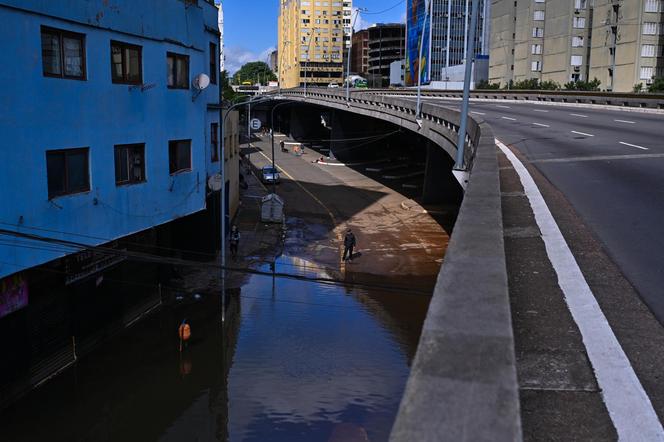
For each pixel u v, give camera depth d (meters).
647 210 10.48
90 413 15.53
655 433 2.98
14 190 14.73
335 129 76.69
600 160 17.80
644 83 71.81
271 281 27.33
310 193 53.31
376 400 16.48
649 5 70.62
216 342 20.23
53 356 16.81
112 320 19.94
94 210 17.80
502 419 1.97
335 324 22.41
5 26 14.25
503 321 2.77
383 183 59.56
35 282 16.11
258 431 14.85
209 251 27.41
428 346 2.50
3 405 14.69
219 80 28.36
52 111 15.90
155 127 20.81
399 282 27.66
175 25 21.80
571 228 8.45
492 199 6.82
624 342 4.27
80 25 16.78
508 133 27.52
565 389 3.44
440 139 32.66
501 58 101.44
